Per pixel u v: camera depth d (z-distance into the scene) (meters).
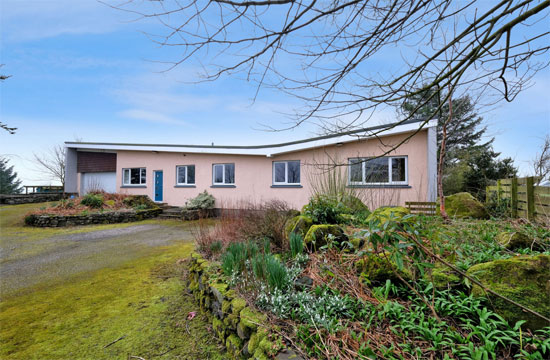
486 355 1.34
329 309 1.88
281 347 1.59
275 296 2.08
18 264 4.88
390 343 1.57
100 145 14.05
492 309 1.76
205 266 3.28
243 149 10.62
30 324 2.77
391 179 8.05
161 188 13.14
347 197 5.74
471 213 5.69
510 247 2.96
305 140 9.20
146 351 2.31
